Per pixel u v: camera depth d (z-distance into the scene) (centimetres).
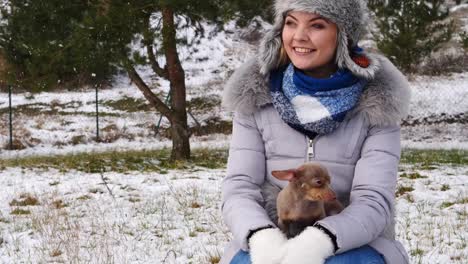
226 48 1955
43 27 904
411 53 1451
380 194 204
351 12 210
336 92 207
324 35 211
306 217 193
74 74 1711
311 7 208
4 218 514
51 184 693
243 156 218
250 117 220
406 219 482
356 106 210
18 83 925
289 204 194
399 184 638
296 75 212
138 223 489
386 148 209
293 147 213
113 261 379
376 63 209
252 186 215
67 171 830
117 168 861
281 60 220
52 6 886
